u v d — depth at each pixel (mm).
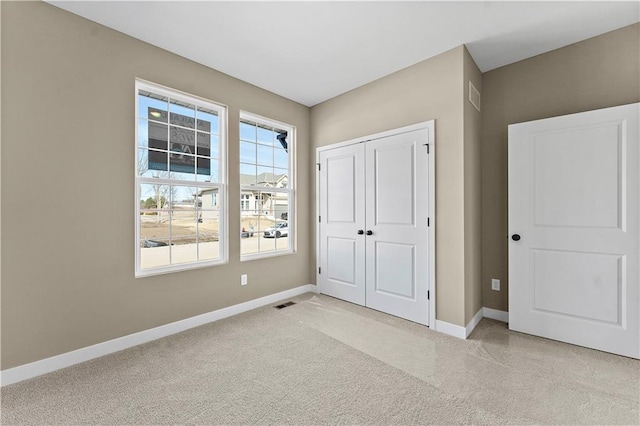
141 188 2543
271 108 3516
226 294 3047
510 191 2662
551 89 2633
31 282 1934
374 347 2348
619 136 2174
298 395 1738
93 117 2193
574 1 1992
